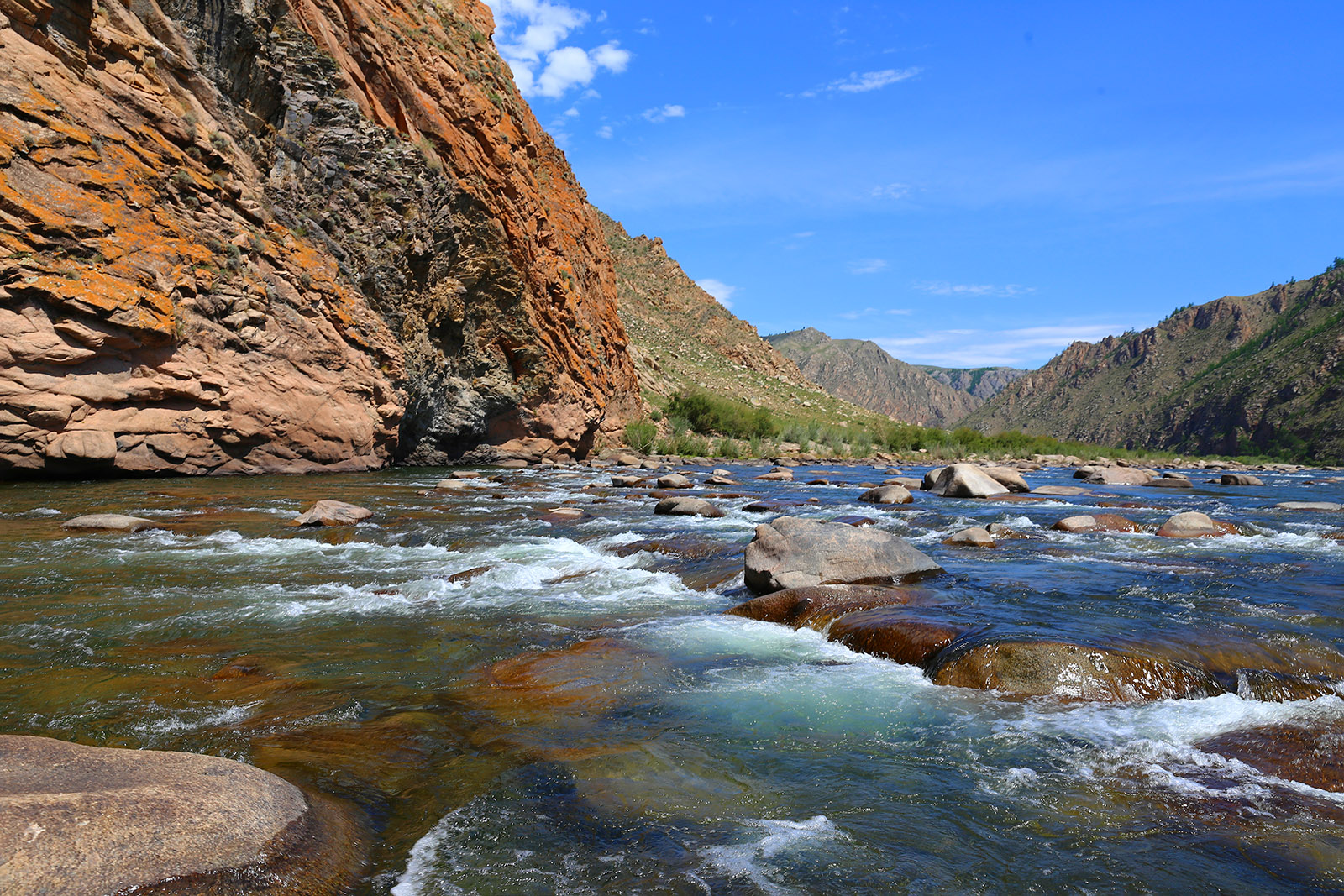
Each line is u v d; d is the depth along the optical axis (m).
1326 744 4.08
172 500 14.27
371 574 9.04
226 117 21.05
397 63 27.88
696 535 11.66
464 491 18.81
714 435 55.06
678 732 4.38
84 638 6.02
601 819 3.35
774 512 14.72
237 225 20.39
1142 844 3.18
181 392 18.08
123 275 16.73
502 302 31.33
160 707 4.57
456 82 30.12
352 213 25.27
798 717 4.64
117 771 2.96
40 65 16.22
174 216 18.58
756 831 3.28
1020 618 6.32
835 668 5.65
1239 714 4.59
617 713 4.69
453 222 28.92
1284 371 184.38
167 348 17.80
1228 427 187.50
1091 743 4.23
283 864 2.65
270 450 20.77
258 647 5.97
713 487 21.42
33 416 15.40
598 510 15.38
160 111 18.59
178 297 18.03
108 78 17.59
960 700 4.95
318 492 16.94
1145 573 8.52
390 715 4.55
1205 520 11.78
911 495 17.14
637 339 85.62
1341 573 8.52
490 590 8.40
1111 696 4.89
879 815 3.43
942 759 4.05
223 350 19.42
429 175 27.64
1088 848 3.14
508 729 4.39
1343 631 6.02
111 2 17.89
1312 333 192.88
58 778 2.82
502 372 31.77
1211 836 3.24
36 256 15.41
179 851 2.51
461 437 31.03
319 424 21.86
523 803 3.48
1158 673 5.03
